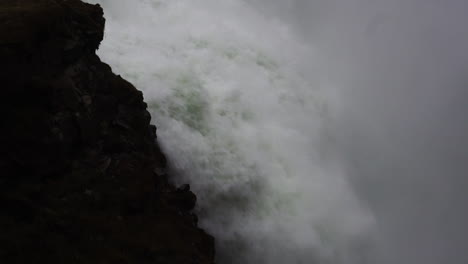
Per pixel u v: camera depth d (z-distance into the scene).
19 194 16.14
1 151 16.11
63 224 16.66
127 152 20.89
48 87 17.31
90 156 19.20
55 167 17.62
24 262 15.05
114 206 18.75
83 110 19.14
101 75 21.25
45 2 19.41
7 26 17.12
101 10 22.20
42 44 17.81
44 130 17.17
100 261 16.69
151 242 18.84
